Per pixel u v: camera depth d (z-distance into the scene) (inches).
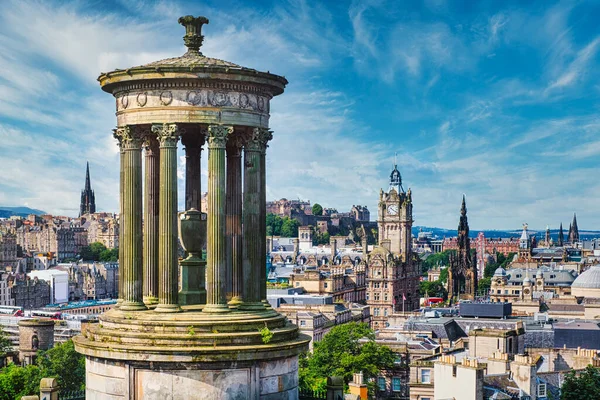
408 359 7081.7
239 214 1909.4
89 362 1830.7
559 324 7775.6
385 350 6948.8
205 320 1765.5
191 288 1919.3
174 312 1785.2
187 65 1798.7
